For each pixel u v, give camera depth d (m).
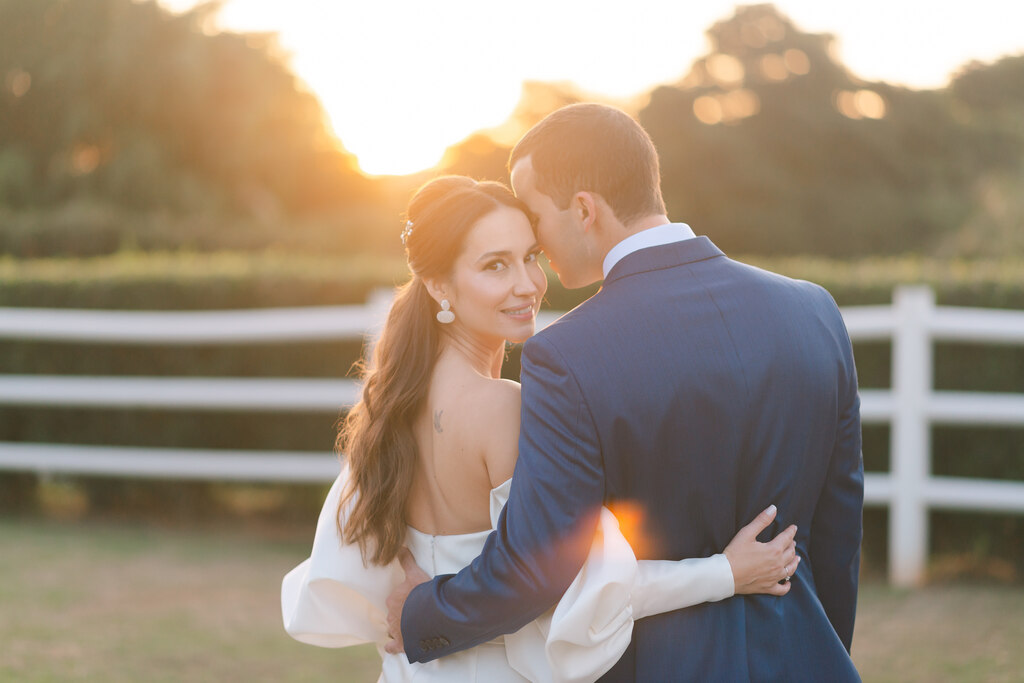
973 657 3.90
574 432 1.69
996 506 4.89
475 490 1.95
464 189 1.96
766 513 1.77
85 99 31.39
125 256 7.59
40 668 3.73
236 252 25.44
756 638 1.76
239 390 6.16
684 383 1.70
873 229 39.03
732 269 1.85
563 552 1.67
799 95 43.19
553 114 1.94
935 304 5.57
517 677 1.95
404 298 2.05
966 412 4.93
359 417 2.11
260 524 6.64
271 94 34.28
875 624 4.36
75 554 5.67
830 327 1.87
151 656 3.94
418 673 1.98
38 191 29.98
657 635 1.75
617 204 1.86
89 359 6.80
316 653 4.04
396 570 2.08
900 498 5.02
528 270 1.96
